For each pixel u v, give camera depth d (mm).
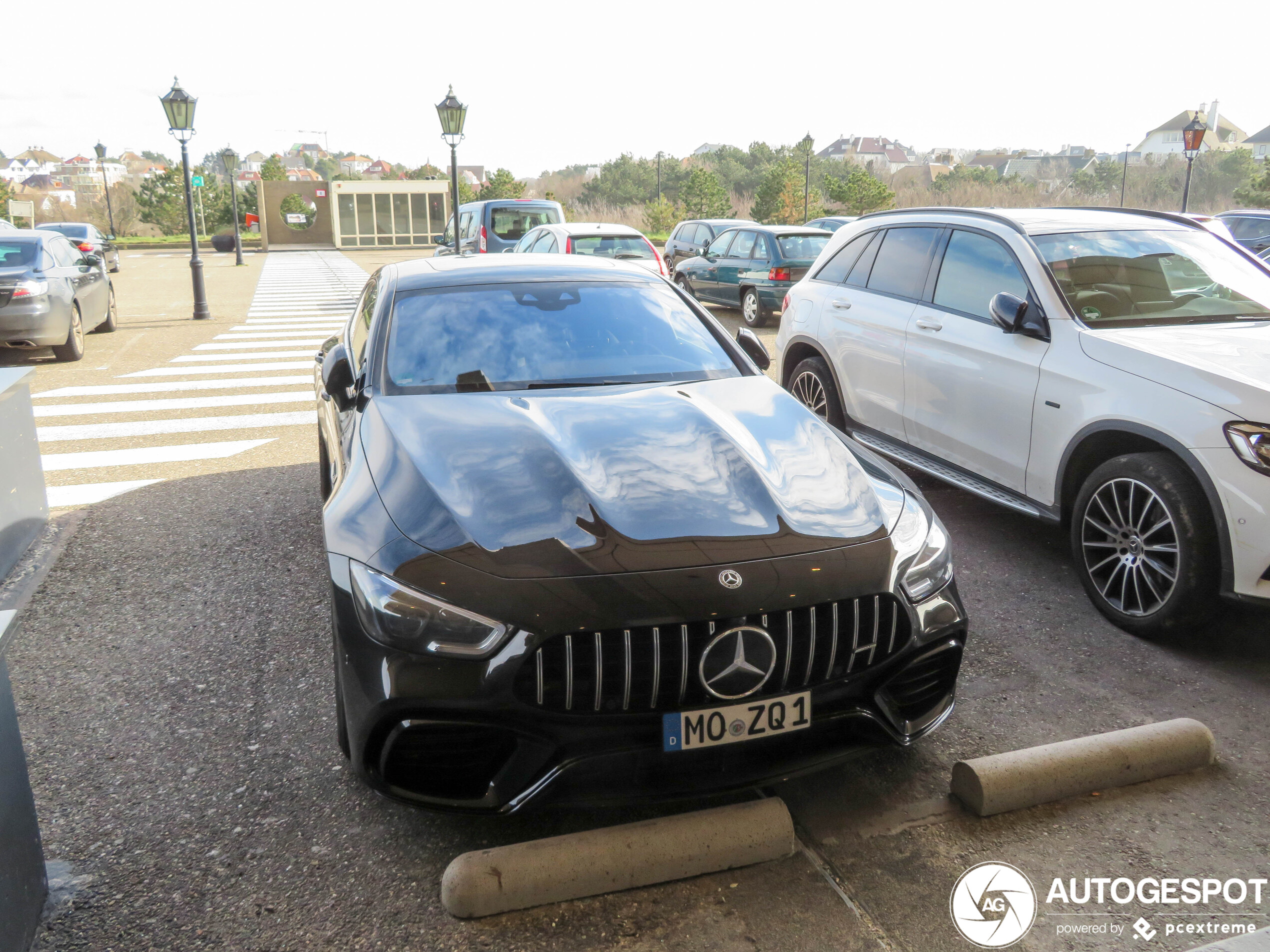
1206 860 2268
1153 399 3330
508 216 15078
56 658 3334
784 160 46312
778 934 2025
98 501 5172
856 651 2232
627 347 3379
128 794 2529
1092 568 3650
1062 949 1990
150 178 61438
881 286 5105
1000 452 4129
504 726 2062
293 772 2635
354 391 3240
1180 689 3084
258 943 2002
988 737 2799
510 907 2074
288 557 4293
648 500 2338
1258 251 11664
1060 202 62438
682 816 2232
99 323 11570
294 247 43500
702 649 2076
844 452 2805
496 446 2604
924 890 2162
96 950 1976
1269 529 2951
